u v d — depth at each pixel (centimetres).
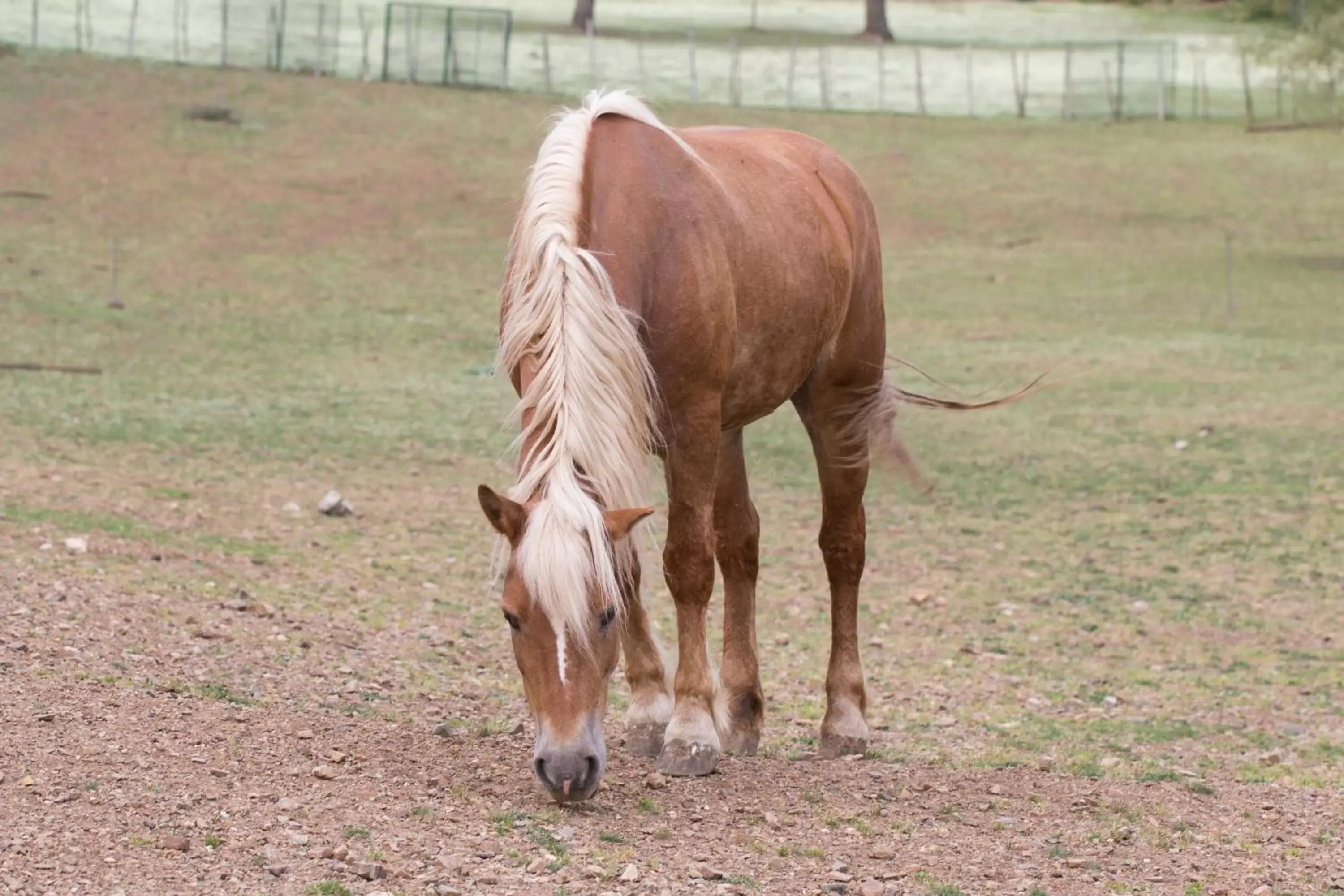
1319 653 1048
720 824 595
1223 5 6488
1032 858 582
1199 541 1390
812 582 1239
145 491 1307
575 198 612
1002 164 4181
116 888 470
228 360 2206
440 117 4288
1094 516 1499
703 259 642
